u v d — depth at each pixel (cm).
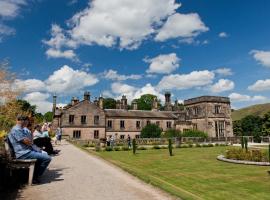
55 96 6372
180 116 6744
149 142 4762
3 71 2097
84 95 5888
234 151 2223
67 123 5647
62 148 2442
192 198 782
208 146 4153
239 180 1353
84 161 1522
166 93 7188
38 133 1556
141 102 9912
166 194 815
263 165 1902
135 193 812
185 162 2080
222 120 6475
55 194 758
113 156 2539
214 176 1463
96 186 882
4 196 715
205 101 6350
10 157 846
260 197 1022
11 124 1848
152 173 1555
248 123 7525
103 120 5906
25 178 913
